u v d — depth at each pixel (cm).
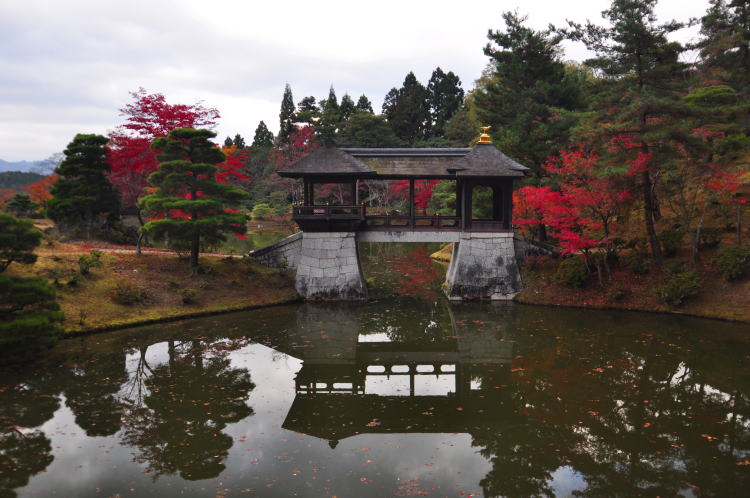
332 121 6556
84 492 859
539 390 1353
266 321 2111
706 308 2034
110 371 1493
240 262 2627
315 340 1870
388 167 2486
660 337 1784
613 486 878
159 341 1798
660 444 1033
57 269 2072
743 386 1343
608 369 1497
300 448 1032
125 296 2059
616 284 2250
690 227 2392
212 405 1261
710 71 3092
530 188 2373
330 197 6144
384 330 2006
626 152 2183
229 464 961
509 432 1108
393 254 4578
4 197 4088
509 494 852
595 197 2177
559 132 2828
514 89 3291
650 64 2239
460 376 1498
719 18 3094
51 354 1631
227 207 2522
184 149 2339
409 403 1295
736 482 884
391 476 916
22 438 1069
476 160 2473
